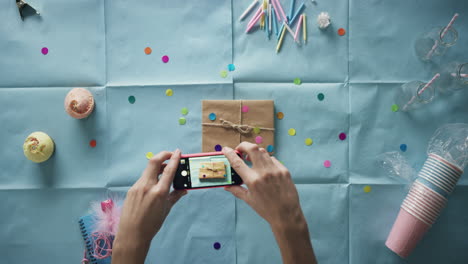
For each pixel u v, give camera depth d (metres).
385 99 0.92
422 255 0.91
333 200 0.92
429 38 0.89
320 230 0.92
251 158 0.61
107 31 0.93
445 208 0.91
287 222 0.56
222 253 0.92
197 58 0.92
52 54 0.93
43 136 0.89
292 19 0.92
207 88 0.92
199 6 0.92
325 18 0.89
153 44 0.93
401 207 0.86
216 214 0.92
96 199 0.92
